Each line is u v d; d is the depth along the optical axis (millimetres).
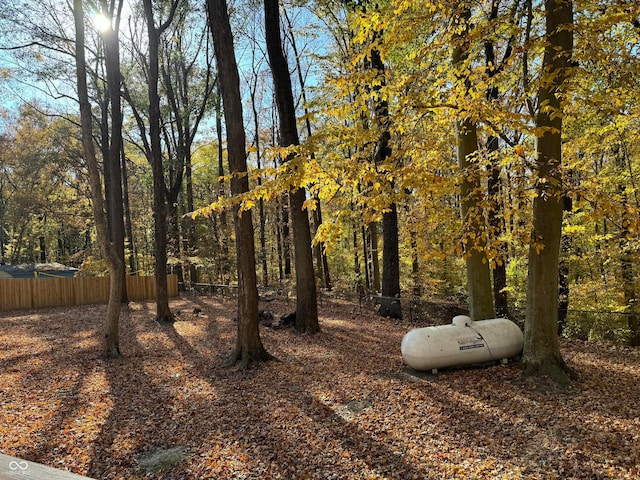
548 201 7031
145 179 25844
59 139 28062
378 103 7934
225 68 8836
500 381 7262
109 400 7211
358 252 23078
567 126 10203
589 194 5844
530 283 7395
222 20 8758
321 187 6516
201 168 30859
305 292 12094
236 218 9156
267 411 6605
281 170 6102
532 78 8430
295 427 5992
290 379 8078
